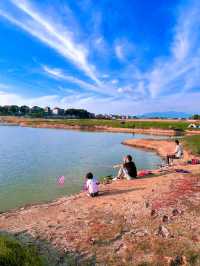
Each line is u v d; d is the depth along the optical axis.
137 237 10.80
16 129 133.00
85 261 9.51
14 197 20.17
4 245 9.39
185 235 10.70
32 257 9.14
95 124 150.62
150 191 16.25
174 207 13.16
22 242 10.87
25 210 15.67
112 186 19.22
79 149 52.25
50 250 10.24
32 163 35.44
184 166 25.03
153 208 13.27
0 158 39.62
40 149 51.41
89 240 10.80
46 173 28.89
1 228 12.58
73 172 29.58
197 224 11.48
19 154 44.19
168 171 22.59
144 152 50.16
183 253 9.59
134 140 68.44
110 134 103.62
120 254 9.79
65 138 79.88
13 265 8.43
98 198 16.48
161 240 10.45
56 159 39.16
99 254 9.87
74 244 10.60
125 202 14.78
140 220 12.22
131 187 18.30
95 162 36.62
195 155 37.00
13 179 25.95
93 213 13.67
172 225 11.50
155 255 9.58
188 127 119.56
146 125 132.38
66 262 9.48
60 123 162.62
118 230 11.46
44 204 17.23
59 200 18.05
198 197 14.30
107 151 50.09
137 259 9.45
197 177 18.88
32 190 22.08
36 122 174.62
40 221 13.24
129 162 21.62
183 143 50.06
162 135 100.19
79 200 16.56
